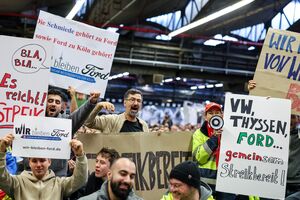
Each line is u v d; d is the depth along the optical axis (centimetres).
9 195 382
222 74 1944
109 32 501
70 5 1600
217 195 456
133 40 1891
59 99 456
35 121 371
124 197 354
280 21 1686
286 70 479
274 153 429
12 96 405
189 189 353
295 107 473
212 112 472
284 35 481
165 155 494
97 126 517
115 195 355
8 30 1678
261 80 481
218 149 449
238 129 430
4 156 366
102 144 492
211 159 455
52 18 483
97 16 1667
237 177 426
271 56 482
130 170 354
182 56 1919
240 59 1986
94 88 495
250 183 426
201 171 452
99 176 449
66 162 452
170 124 1571
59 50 484
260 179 426
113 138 493
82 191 467
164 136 496
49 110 452
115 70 1853
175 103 2945
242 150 429
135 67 1869
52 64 481
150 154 493
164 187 491
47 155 371
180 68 1867
